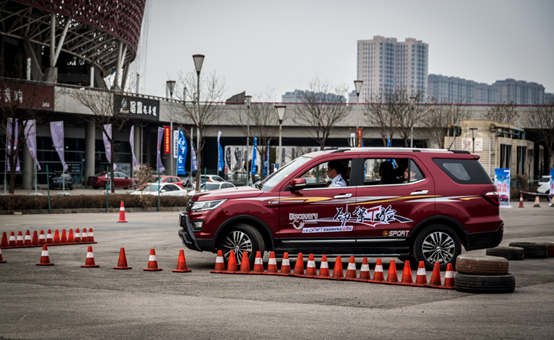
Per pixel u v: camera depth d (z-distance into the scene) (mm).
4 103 48812
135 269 13492
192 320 8664
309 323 8539
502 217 32188
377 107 68375
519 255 15664
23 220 28078
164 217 31203
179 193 43188
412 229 13562
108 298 10234
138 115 61969
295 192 13445
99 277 12383
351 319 8812
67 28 59719
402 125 65875
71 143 65688
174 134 56656
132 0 71750
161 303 9852
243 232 13383
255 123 71750
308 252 13398
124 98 60062
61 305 9648
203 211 13414
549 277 12938
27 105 51688
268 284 11695
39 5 55406
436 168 13812
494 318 8953
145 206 37469
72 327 8211
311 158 13758
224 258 13484
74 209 34750
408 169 13758
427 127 68688
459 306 9820
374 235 13516
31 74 61188
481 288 10922
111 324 8398
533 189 60844
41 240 18359
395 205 13578
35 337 7676
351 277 12367
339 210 13453
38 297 10289
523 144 67688
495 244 13859
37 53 63938
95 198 36062
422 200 13633
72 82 75625
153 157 80875
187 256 16016
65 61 75250
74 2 59375
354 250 13516
